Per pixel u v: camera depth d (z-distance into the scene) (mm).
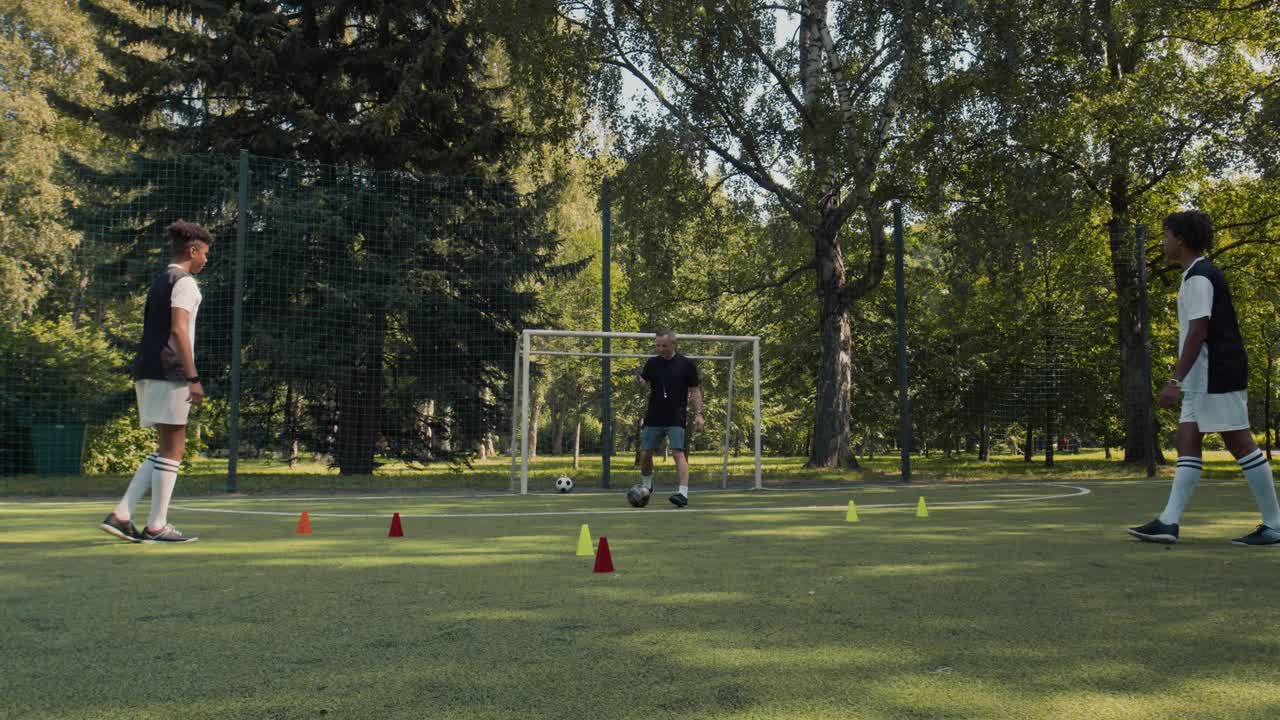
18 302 21344
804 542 5227
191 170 15281
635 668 2381
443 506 8539
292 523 6688
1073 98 17328
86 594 3564
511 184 17312
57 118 25094
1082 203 17516
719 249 20422
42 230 22797
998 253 16375
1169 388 5203
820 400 18422
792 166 17906
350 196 15742
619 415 38562
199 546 5180
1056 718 1938
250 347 15438
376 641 2723
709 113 16859
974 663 2412
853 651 2549
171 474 5414
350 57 17422
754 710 2010
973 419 28062
